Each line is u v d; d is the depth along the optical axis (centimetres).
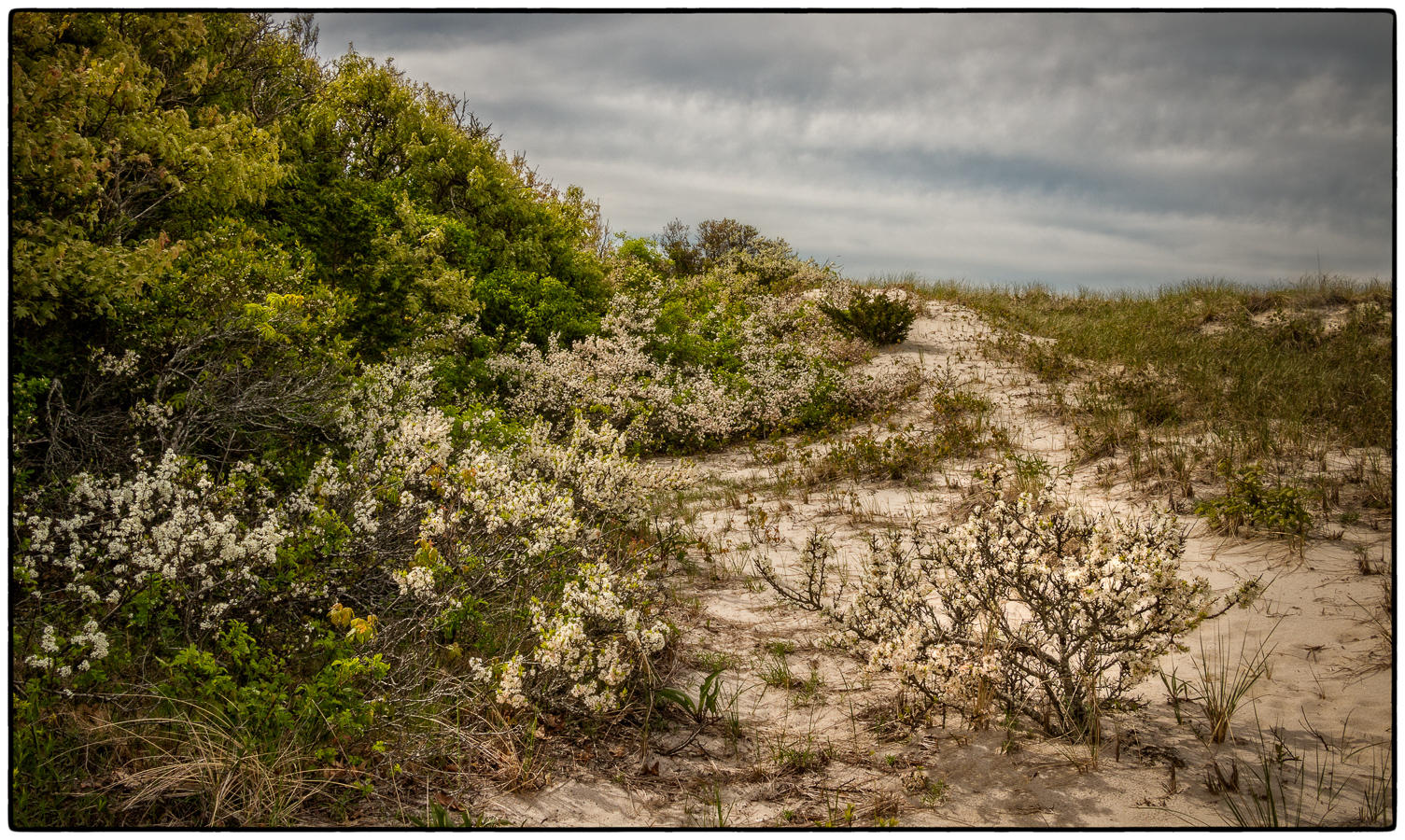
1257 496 616
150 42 794
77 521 384
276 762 321
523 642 451
